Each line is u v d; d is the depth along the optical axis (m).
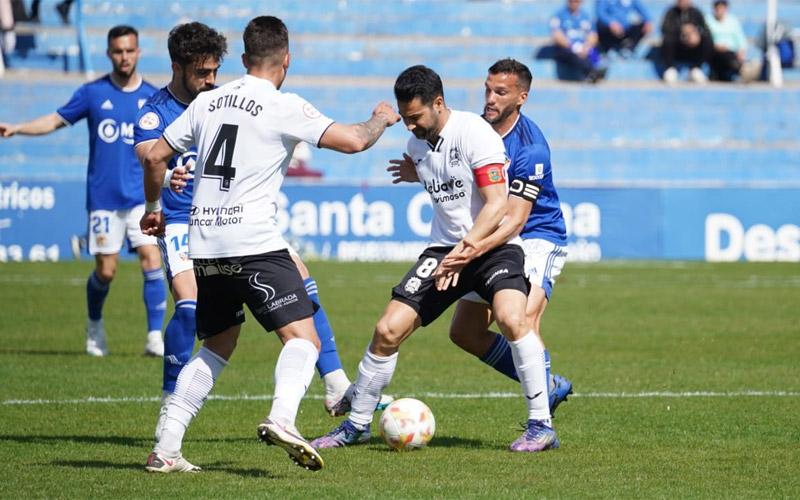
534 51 112.88
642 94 108.25
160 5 112.06
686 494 20.62
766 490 21.00
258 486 21.05
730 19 112.25
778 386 34.72
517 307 24.58
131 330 47.97
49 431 27.05
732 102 109.38
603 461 23.75
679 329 49.72
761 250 88.38
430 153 24.69
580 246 86.75
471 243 23.64
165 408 25.52
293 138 21.64
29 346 43.12
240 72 108.31
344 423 25.81
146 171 22.39
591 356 41.59
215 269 21.83
